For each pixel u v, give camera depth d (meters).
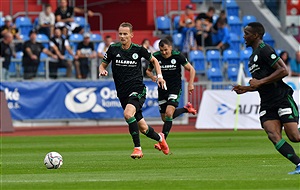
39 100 66.31
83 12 79.19
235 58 74.44
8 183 24.17
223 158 33.91
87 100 67.25
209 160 32.84
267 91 25.86
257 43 26.25
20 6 82.00
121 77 31.75
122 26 31.50
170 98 38.44
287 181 23.62
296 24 84.69
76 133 59.03
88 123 67.50
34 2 82.44
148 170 28.39
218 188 22.12
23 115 66.06
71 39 73.31
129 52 31.58
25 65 66.62
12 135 56.94
